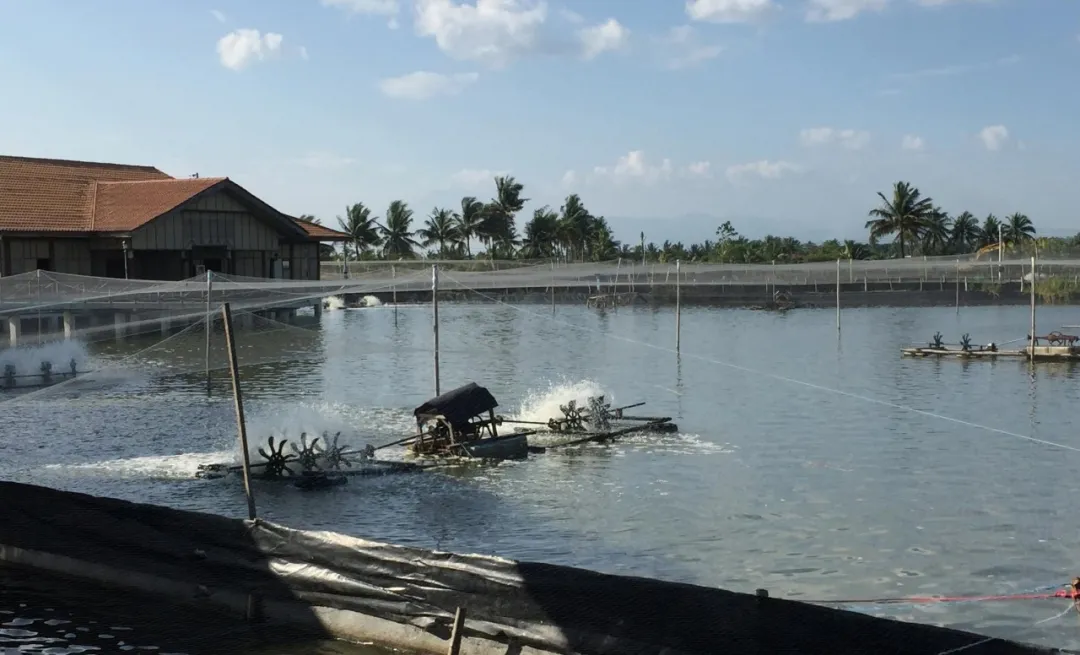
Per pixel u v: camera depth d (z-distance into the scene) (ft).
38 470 71.15
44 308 152.15
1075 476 67.31
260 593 40.37
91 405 102.06
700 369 136.15
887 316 249.55
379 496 62.90
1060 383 117.80
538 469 70.18
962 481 66.08
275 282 185.57
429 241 408.67
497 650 34.86
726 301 302.25
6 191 172.45
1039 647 28.66
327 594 38.96
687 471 69.51
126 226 164.76
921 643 29.40
